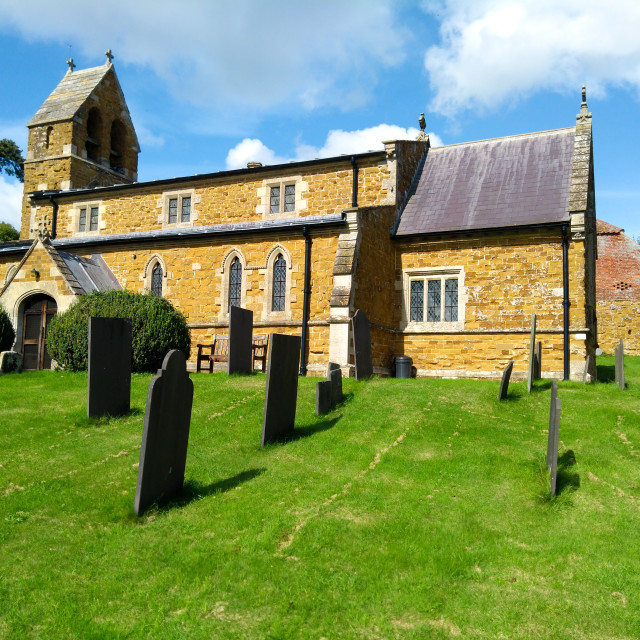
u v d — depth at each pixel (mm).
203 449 9586
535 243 18469
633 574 6023
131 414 11570
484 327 18859
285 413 10344
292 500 7668
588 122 21266
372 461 9156
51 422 10969
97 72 30281
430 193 21641
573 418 11453
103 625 5344
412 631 5211
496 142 23047
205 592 5785
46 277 18375
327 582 5871
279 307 19328
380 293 19094
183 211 23297
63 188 27734
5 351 16672
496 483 8273
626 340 32375
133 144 31656
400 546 6477
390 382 14836
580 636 5203
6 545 6727
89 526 7164
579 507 7547
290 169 21609
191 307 20547
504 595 5711
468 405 12289
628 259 33281
